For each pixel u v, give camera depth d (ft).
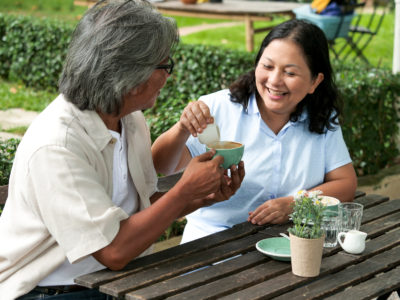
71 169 6.32
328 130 9.07
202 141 7.49
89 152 6.63
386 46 32.63
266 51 8.27
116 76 6.40
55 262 6.57
